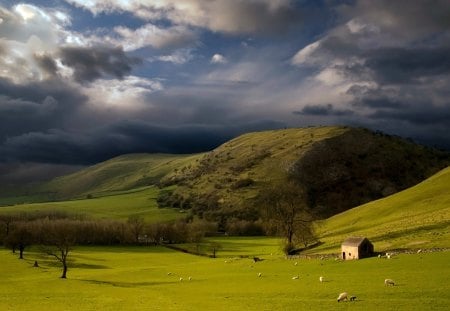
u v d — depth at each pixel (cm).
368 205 18800
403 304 5216
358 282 6975
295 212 13362
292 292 6675
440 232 10500
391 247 10031
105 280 10131
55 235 16600
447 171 17950
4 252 16888
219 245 19200
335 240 13125
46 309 6294
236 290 7419
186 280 9488
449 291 5672
